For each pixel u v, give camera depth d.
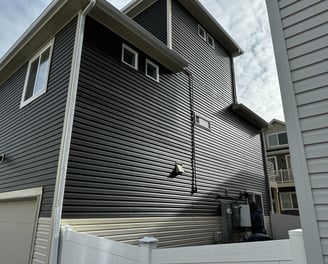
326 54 1.97
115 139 5.09
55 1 4.95
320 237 1.73
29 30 5.70
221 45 10.69
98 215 4.41
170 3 8.18
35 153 5.01
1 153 6.45
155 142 6.07
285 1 2.27
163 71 6.99
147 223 5.29
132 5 8.97
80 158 4.37
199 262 2.42
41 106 5.33
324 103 1.91
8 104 7.00
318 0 2.09
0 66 7.08
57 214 3.85
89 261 3.21
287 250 1.93
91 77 4.94
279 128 19.06
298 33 2.14
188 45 8.45
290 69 2.12
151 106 6.23
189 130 7.33
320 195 1.79
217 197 7.76
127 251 2.80
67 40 5.23
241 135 10.24
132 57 6.17
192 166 7.07
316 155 1.87
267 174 11.34
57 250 3.71
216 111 8.95
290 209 16.50
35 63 6.29
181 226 6.15
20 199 5.17
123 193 4.96
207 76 9.02
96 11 5.17
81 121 4.54
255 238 5.06
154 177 5.78
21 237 4.75
